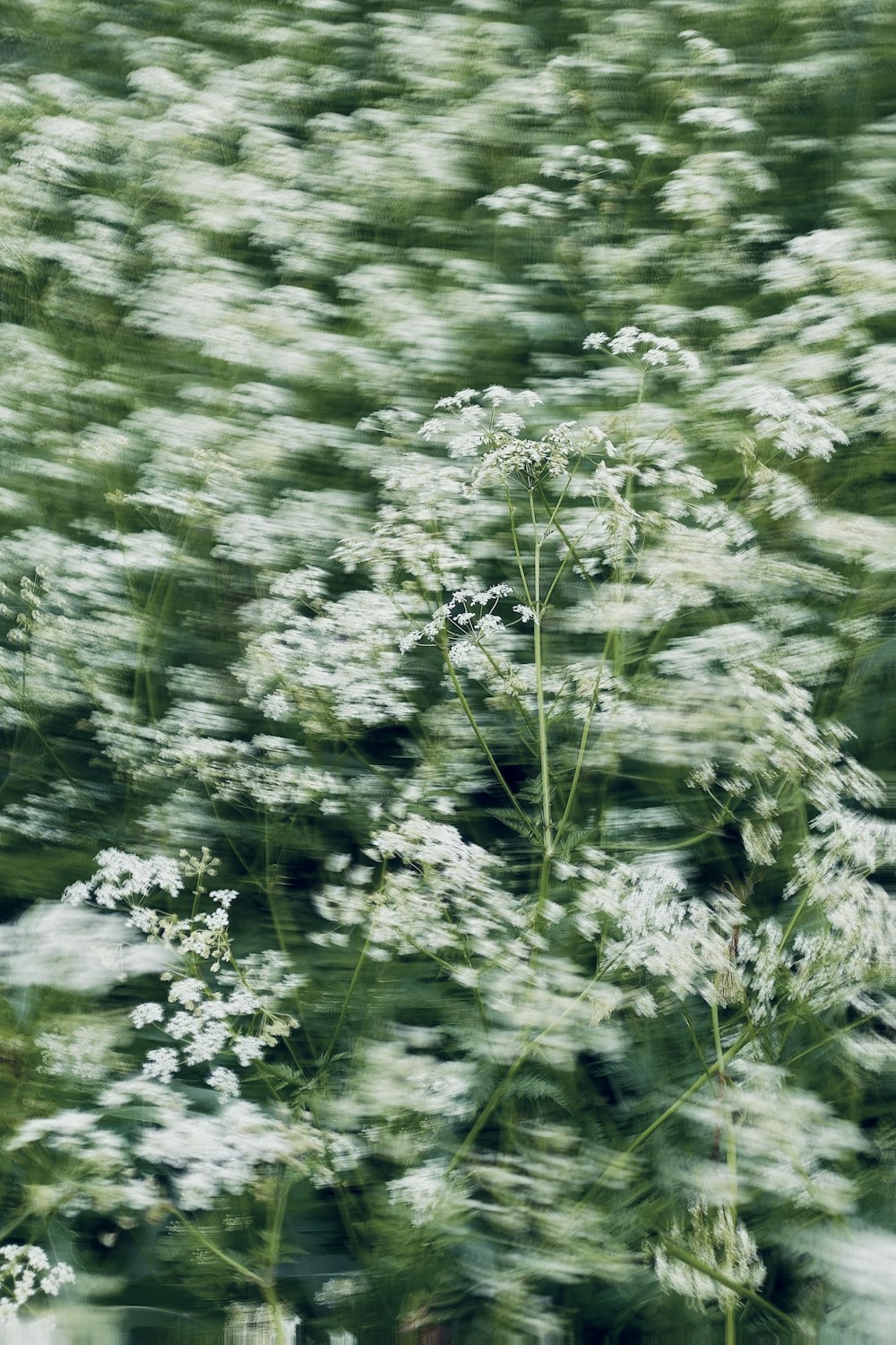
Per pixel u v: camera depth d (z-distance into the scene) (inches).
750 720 101.5
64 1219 93.2
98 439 138.0
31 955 95.5
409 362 149.3
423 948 92.0
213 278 161.5
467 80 186.7
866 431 130.3
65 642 126.0
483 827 121.5
